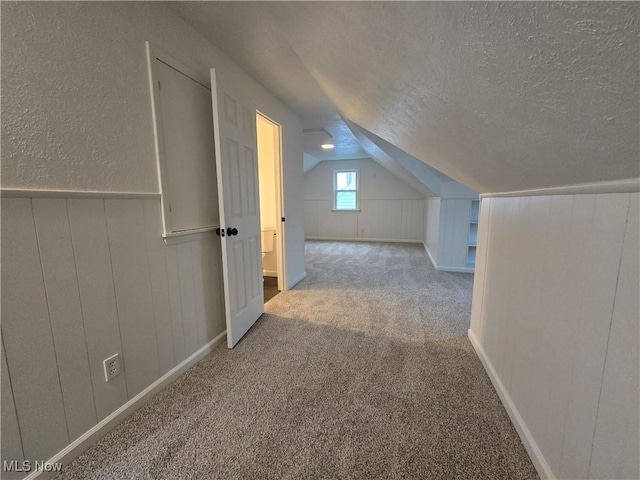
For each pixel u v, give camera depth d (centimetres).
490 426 126
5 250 91
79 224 111
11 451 95
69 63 107
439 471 106
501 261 151
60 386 107
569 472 88
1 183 90
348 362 178
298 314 256
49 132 101
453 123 105
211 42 183
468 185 193
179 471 106
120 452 114
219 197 180
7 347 92
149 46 139
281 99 286
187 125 168
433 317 247
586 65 44
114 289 126
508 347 137
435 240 442
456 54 65
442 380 159
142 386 142
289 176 324
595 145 62
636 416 65
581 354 84
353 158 702
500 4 44
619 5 33
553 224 101
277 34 174
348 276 387
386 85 117
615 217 72
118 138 126
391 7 65
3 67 90
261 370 171
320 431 125
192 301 176
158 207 149
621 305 70
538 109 63
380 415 133
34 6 97
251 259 229
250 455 113
